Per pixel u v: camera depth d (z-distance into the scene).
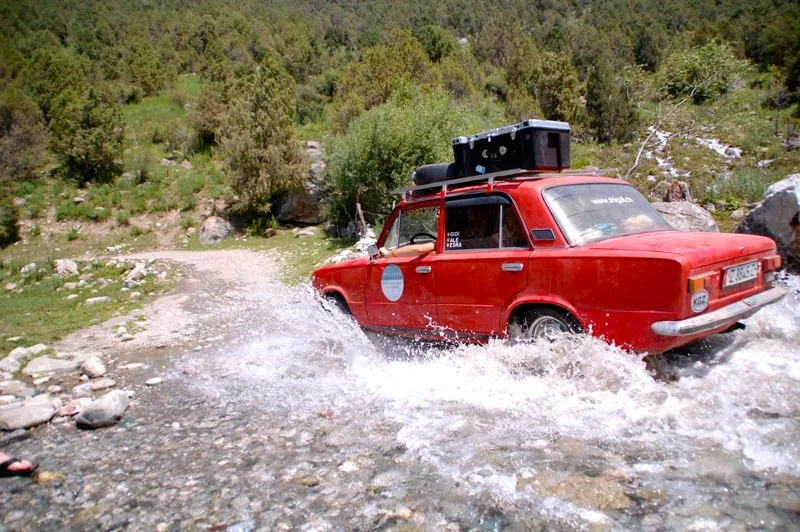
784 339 4.67
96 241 23.64
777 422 3.28
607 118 23.05
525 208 4.39
